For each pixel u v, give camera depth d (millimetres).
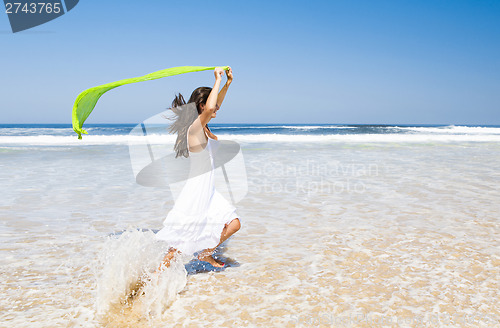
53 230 4059
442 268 3080
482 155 11891
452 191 6227
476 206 5203
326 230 4148
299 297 2613
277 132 31312
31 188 6238
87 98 2529
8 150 12391
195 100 2863
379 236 3926
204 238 2881
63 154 11336
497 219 4543
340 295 2639
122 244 2770
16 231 3992
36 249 3484
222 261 3289
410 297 2594
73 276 2938
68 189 6227
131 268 2629
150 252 2834
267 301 2564
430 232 4043
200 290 2734
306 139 19969
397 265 3152
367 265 3164
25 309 2420
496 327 2221
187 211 2807
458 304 2494
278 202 5465
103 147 13977
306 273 3016
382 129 35812
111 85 2539
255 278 2938
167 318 2344
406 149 14070
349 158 10883
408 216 4695
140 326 2252
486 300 2547
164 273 2727
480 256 3340
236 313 2406
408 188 6484
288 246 3646
